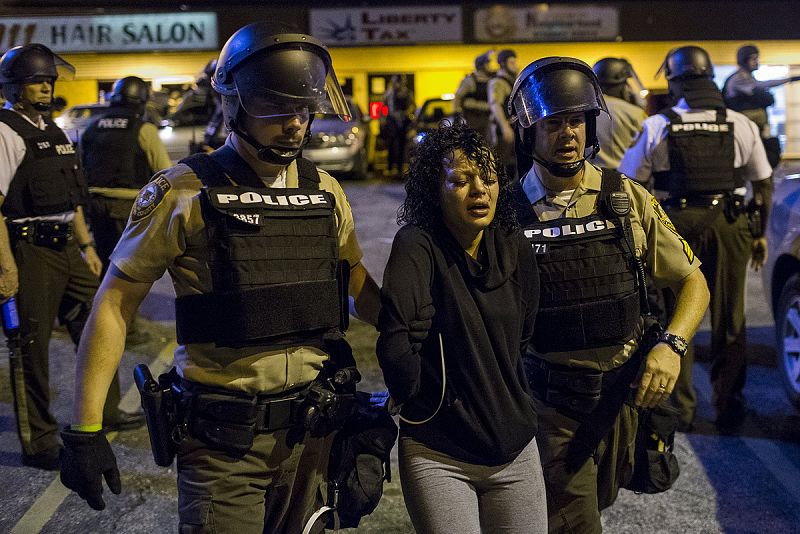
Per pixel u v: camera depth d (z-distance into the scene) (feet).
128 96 18.40
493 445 7.52
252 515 7.58
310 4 69.92
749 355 19.66
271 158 7.47
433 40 70.23
